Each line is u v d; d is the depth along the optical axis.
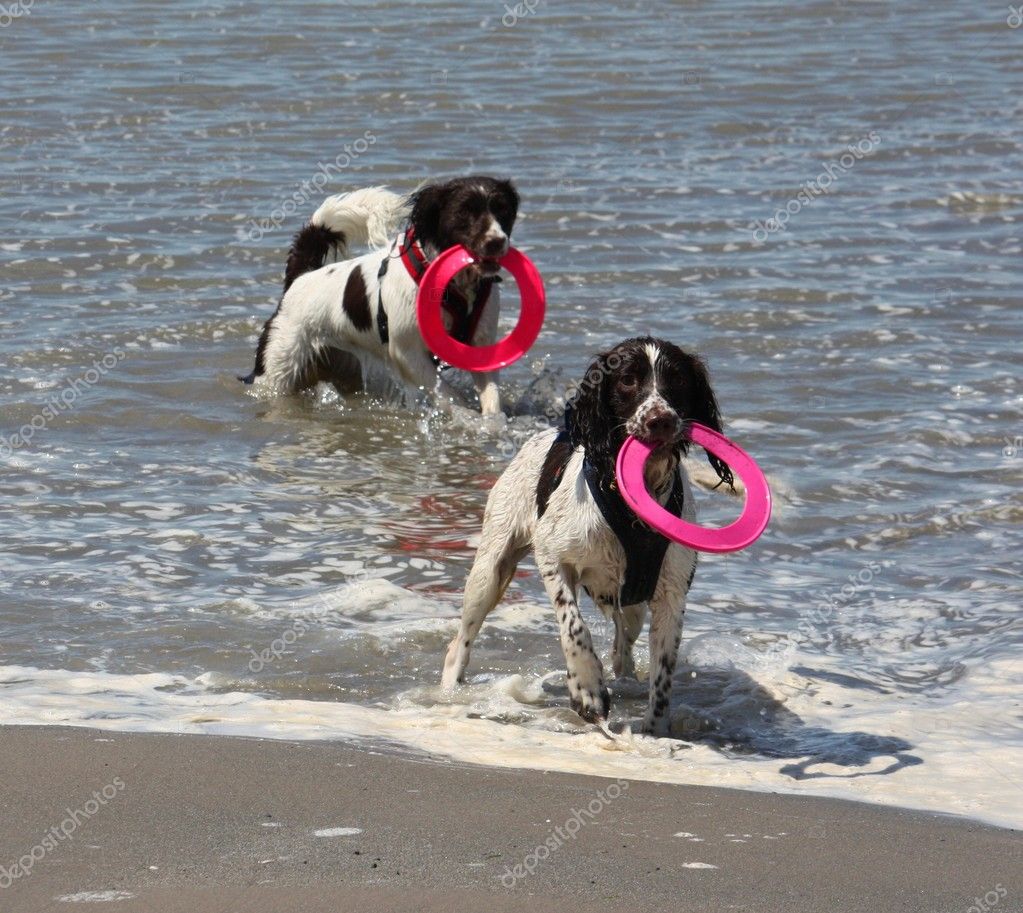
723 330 15.64
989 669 8.56
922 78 27.64
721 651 8.88
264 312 16.44
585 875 5.55
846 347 15.09
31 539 10.43
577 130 24.17
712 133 24.12
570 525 7.65
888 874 5.70
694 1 34.19
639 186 21.14
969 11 33.34
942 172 22.00
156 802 6.13
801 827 6.20
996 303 16.45
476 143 23.31
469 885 5.44
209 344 15.50
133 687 8.00
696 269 17.70
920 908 5.39
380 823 5.99
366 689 8.20
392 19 32.03
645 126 24.44
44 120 24.23
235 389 14.41
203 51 29.05
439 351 13.10
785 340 15.29
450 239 13.46
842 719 7.89
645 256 18.22
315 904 5.25
